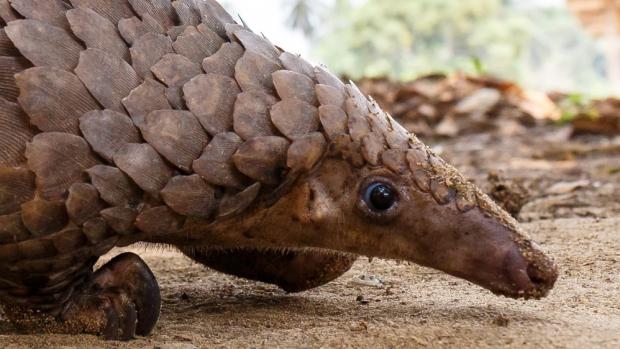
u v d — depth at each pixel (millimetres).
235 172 620
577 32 9383
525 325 632
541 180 1302
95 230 610
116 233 616
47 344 618
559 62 9461
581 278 727
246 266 701
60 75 604
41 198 601
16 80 599
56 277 621
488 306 675
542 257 622
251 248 660
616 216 962
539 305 672
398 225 634
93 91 606
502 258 622
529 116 2119
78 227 607
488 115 2119
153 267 817
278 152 624
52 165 601
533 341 609
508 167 1482
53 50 606
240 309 697
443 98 2156
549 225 884
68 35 610
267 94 626
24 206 601
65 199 603
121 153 607
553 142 1834
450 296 704
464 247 627
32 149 599
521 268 619
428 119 2139
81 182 604
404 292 721
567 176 1344
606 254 778
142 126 609
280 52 640
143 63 615
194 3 636
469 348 605
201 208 619
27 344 618
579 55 9406
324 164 634
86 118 604
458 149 1819
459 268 629
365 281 745
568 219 924
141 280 633
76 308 630
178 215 619
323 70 643
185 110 615
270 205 634
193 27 628
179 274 796
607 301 679
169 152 611
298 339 627
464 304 683
